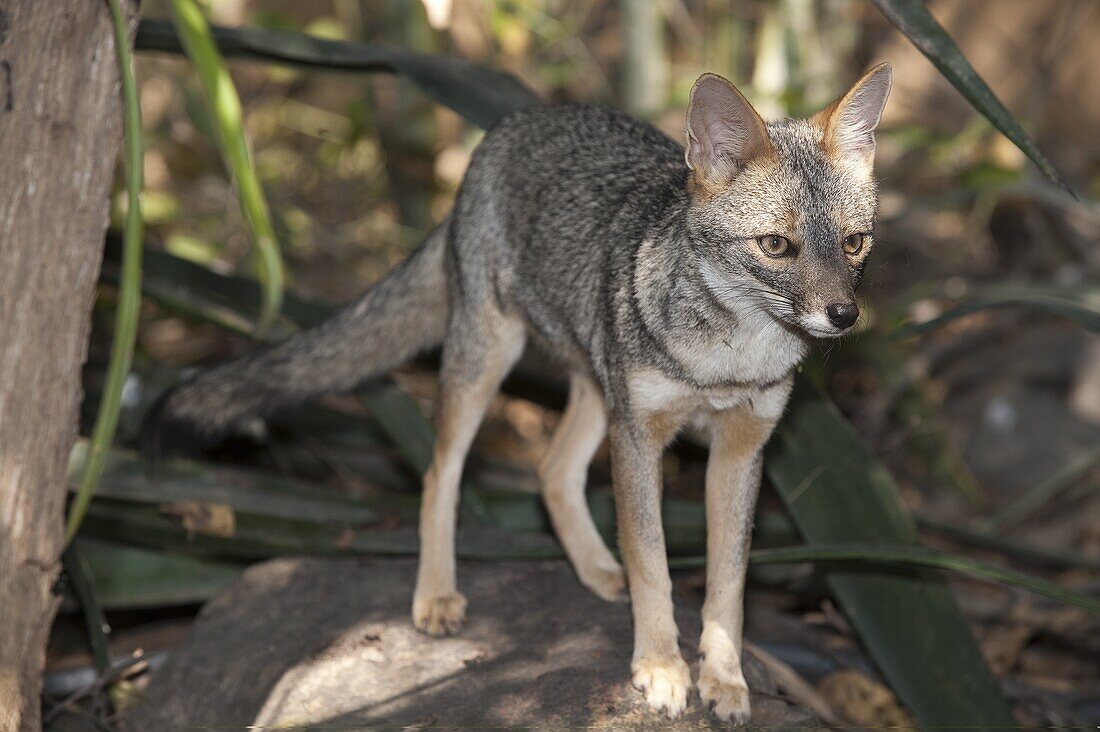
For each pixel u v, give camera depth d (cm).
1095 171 1448
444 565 656
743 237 541
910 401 1155
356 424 916
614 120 684
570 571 698
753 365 558
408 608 668
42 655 563
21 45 521
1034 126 1158
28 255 525
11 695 543
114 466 706
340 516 777
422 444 796
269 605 699
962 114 1550
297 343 745
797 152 551
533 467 1112
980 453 1229
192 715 649
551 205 661
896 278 1352
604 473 1089
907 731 713
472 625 644
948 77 471
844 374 1275
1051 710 788
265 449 964
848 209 545
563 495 692
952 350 1321
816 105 997
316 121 1445
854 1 1443
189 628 826
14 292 523
